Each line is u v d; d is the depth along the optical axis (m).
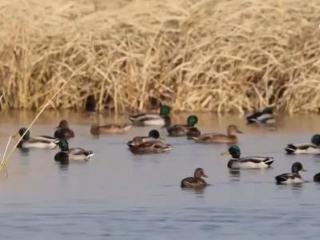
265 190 33.03
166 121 44.25
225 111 45.09
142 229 29.22
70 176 34.72
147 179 34.28
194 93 45.06
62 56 45.12
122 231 29.05
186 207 31.11
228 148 39.03
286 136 41.09
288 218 30.11
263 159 36.06
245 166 35.84
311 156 38.06
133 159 37.34
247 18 44.81
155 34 45.03
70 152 37.25
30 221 29.91
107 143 40.28
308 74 44.41
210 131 42.12
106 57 45.03
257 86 44.97
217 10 44.84
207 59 44.56
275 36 44.56
